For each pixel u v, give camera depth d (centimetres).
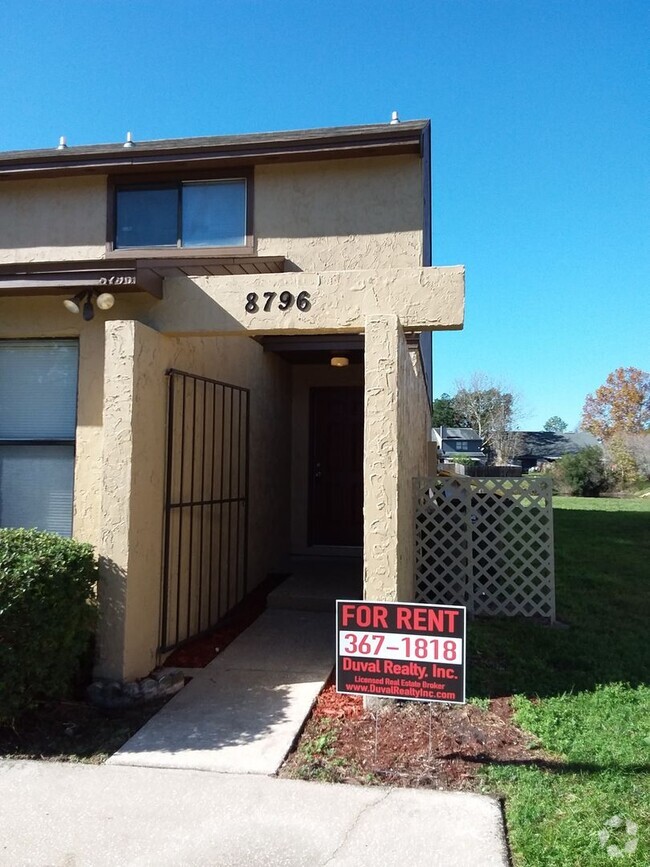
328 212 781
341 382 1077
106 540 499
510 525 714
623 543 1306
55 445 586
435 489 724
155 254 804
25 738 427
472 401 6006
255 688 512
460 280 521
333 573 911
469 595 716
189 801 350
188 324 552
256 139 771
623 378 5894
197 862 299
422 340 920
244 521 783
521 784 360
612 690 493
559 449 5991
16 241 831
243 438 798
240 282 547
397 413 488
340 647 402
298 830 322
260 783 368
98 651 492
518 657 568
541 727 426
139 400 518
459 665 384
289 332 548
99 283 517
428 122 767
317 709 473
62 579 438
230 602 741
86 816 337
